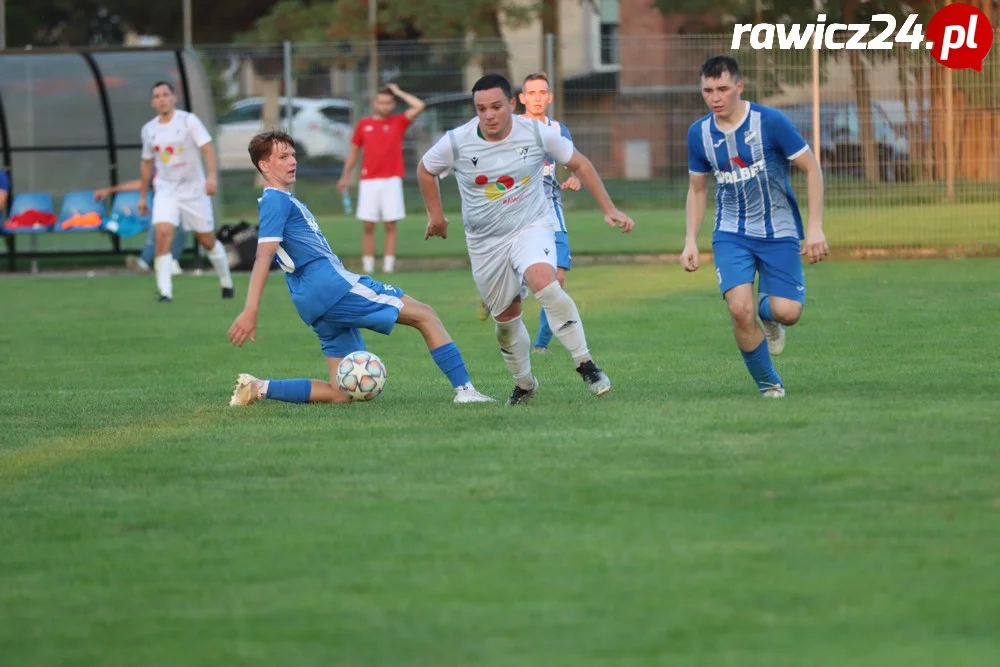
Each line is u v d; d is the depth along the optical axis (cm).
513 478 1612
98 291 4700
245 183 8038
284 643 1095
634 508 1455
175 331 3506
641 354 2788
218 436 1973
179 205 4262
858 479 1542
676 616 1120
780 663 1012
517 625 1114
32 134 5759
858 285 4047
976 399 2059
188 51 5484
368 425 2016
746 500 1468
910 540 1302
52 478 1728
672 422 1922
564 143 2111
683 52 6731
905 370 2411
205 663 1060
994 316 3192
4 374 2784
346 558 1318
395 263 5469
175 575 1288
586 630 1096
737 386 2314
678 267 4991
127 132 5741
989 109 5078
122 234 5472
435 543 1355
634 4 10038
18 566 1339
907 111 5162
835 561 1247
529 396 2198
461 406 2164
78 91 5712
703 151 2147
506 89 2070
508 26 9788
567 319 2114
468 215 2131
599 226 6669
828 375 2383
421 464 1716
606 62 6769
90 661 1077
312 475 1681
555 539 1351
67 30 12088
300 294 2200
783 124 2084
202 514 1511
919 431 1798
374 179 5081
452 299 4131
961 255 5047
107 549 1386
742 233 2153
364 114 7406
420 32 10019
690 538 1335
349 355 2242
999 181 5081
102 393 2491
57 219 5819
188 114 4225
